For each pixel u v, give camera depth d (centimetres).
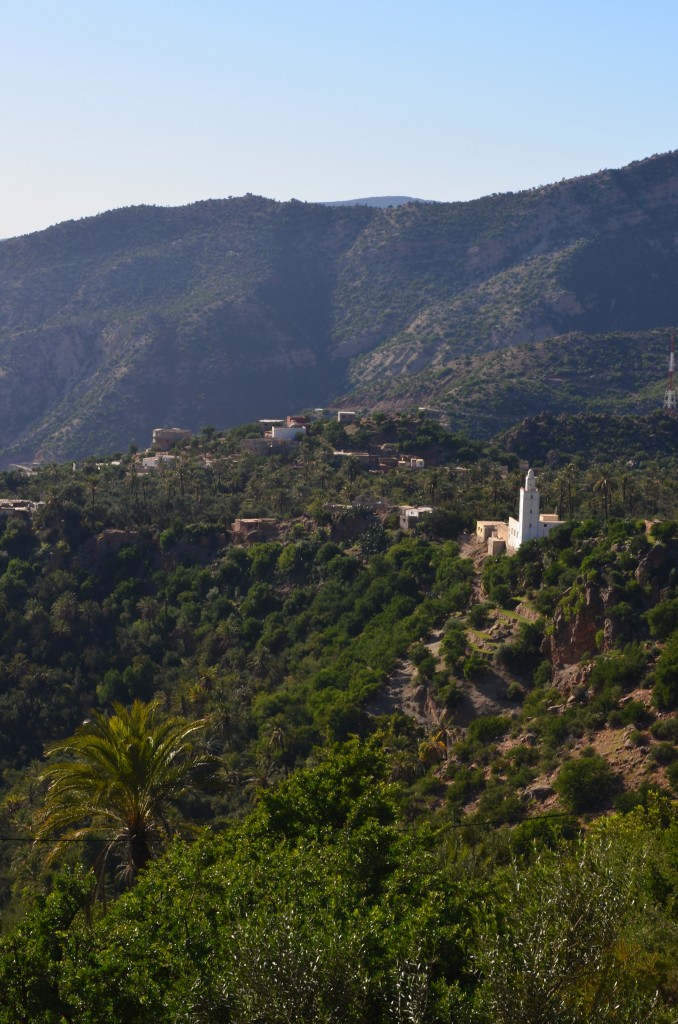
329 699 10119
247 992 3156
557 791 7512
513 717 9006
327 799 5009
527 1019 3109
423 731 9444
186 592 13400
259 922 3403
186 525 14562
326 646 11656
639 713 8019
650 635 8844
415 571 12250
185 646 12706
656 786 7069
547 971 3198
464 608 10988
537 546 11050
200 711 11094
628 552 9662
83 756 4966
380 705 9912
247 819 5112
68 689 12056
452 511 13725
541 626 9775
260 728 10156
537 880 3844
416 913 3697
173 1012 3256
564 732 8350
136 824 4875
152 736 4828
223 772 8669
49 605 13450
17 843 9038
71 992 3419
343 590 12588
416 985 3203
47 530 14725
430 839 4706
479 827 7444
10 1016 3312
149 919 3775
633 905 3794
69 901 3912
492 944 3394
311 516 14650
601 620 9219
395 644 10762
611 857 4238
